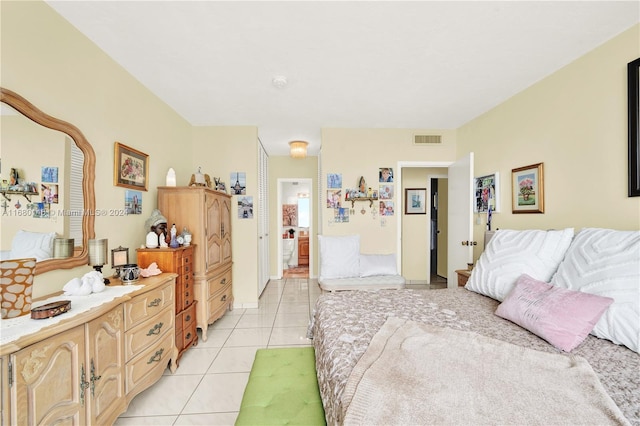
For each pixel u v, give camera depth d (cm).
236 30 186
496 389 92
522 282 168
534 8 167
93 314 135
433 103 312
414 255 516
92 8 166
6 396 101
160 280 206
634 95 182
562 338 125
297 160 586
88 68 195
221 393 203
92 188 193
